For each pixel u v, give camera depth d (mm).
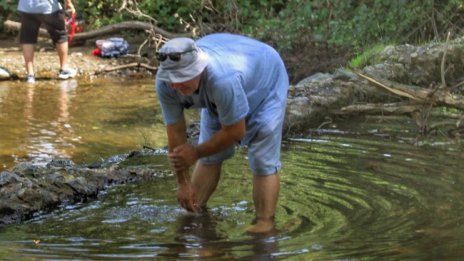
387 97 9617
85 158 7586
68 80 12188
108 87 11656
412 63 10211
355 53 11477
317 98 9117
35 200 5965
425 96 8281
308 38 12070
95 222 5625
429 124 8656
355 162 7246
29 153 7719
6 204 5797
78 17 15070
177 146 5406
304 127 8773
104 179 6621
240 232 5344
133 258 4801
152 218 5703
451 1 11742
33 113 9633
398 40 11930
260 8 14602
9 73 12141
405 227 5383
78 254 4883
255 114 5469
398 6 12086
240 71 5078
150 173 6906
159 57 4828
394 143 8062
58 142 8211
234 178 6699
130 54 13492
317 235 5242
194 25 14531
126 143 8258
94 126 9023
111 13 15469
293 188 6379
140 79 12438
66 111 9805
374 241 5086
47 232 5395
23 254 4875
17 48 14078
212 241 5148
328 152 7660
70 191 6227
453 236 5172
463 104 8250
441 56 10102
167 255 4867
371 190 6324
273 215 5688
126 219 5691
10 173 6176
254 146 5559
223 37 5332
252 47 5363
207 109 5402
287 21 12828
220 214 5770
